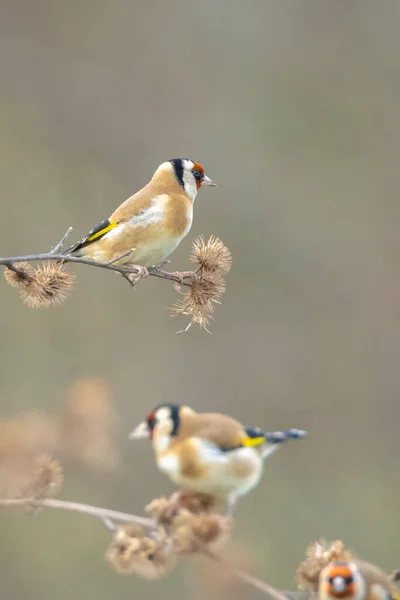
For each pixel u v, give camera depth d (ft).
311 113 69.51
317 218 65.51
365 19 72.49
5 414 51.52
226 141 67.46
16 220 61.26
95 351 55.01
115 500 46.01
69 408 32.35
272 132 68.39
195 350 57.16
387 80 71.10
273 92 69.77
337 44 71.82
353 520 50.90
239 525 48.14
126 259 25.81
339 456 55.98
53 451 31.55
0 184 62.49
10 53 69.62
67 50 70.23
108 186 65.05
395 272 64.13
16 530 44.78
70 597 43.73
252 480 29.78
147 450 48.21
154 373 55.62
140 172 66.44
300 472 53.98
